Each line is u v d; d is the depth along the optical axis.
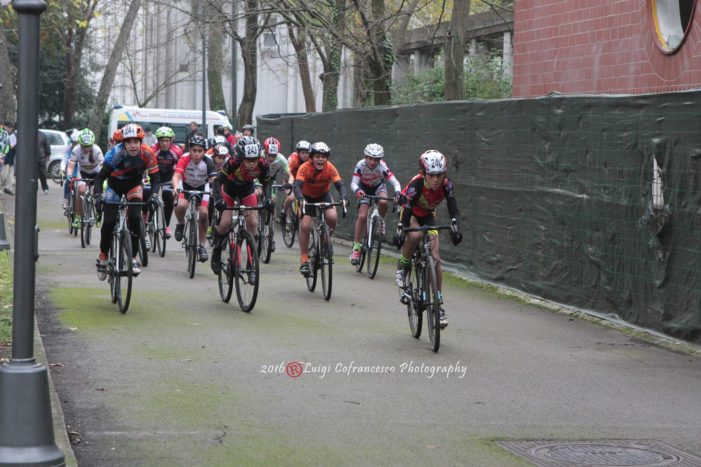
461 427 19.42
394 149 51.50
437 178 26.97
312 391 21.97
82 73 162.12
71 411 19.86
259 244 46.56
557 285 35.16
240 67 144.25
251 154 32.97
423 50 95.88
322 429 19.02
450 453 17.70
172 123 96.69
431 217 28.73
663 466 17.19
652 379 24.02
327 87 80.00
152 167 32.66
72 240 54.12
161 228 48.62
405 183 50.03
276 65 146.62
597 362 25.91
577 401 21.70
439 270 27.42
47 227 61.12
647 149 29.81
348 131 58.75
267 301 34.97
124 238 31.12
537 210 36.66
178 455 17.22
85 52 164.62
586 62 44.97
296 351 26.17
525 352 26.97
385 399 21.45
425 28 91.44
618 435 19.14
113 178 32.25
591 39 44.50
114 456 17.09
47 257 46.16
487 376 23.89
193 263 40.25
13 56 130.62
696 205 27.52
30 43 15.10
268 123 77.12
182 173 42.38
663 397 22.23
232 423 19.27
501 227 39.72
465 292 39.09
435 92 82.94
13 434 14.80
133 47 167.62
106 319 30.17
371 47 64.88
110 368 23.64
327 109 80.06
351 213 58.75
